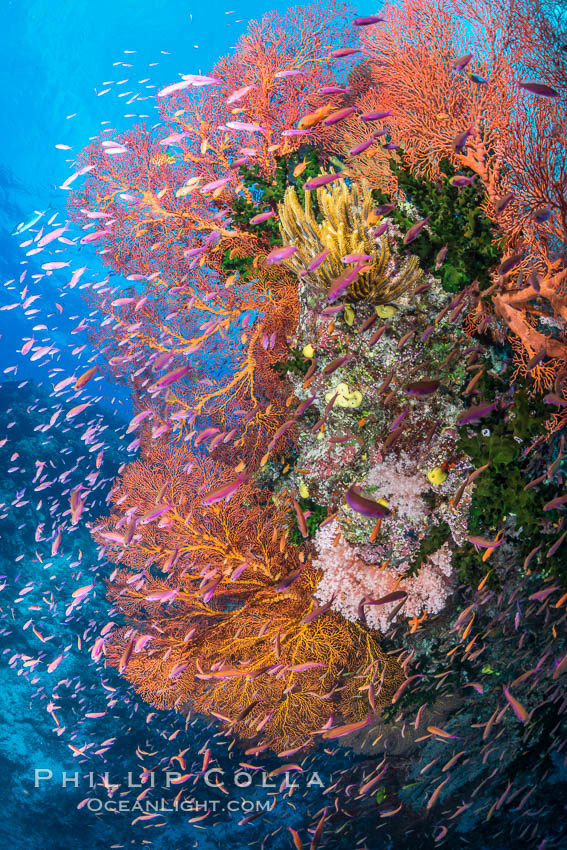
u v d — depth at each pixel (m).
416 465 2.53
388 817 3.58
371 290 2.39
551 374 2.36
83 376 2.36
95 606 6.22
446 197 2.41
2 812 5.26
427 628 2.70
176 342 3.80
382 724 3.21
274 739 3.05
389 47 2.69
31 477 7.26
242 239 3.04
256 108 3.24
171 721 5.39
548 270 2.28
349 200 2.29
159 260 3.86
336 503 2.62
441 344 2.47
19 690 5.71
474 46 2.46
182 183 3.48
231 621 3.17
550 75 2.27
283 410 3.33
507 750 3.08
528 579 2.54
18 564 6.40
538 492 2.44
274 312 3.20
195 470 3.72
